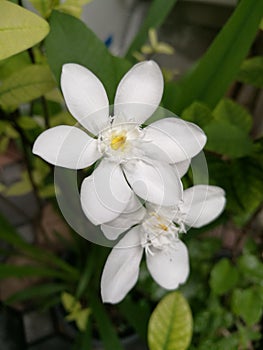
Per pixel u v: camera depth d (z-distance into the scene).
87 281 0.22
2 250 0.24
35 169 0.21
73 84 0.10
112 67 0.12
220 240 0.22
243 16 0.13
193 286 0.21
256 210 0.22
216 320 0.20
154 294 0.20
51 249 0.29
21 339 0.26
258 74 0.16
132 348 0.24
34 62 0.14
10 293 0.28
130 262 0.11
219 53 0.13
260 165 0.16
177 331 0.13
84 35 0.12
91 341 0.22
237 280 0.20
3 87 0.13
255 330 0.23
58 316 0.25
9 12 0.11
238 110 0.18
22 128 0.16
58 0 0.13
